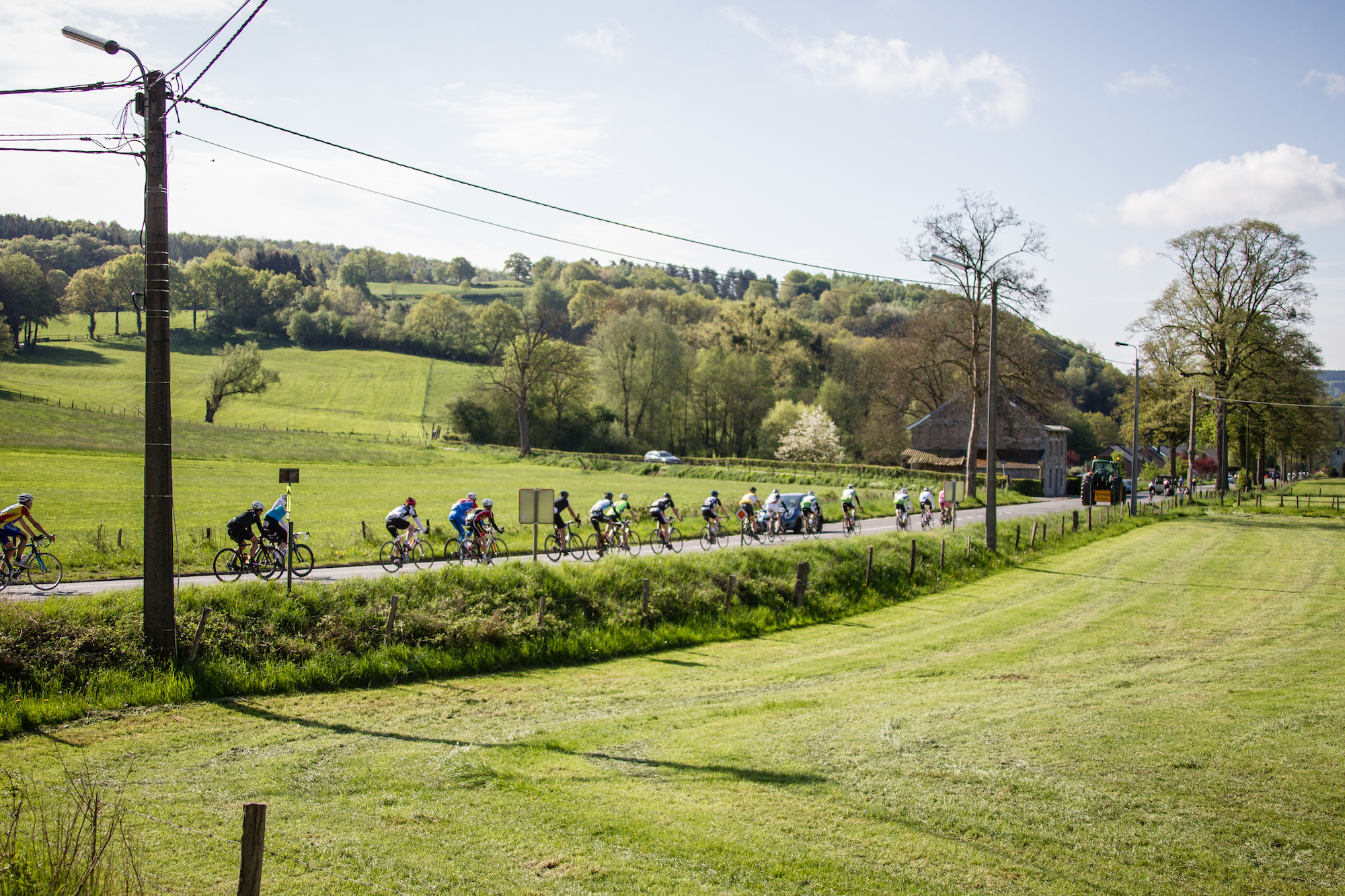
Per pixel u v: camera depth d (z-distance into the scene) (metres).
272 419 94.31
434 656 14.72
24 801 7.96
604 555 26.12
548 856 7.09
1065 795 8.34
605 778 9.09
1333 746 9.69
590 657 16.34
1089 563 29.73
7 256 113.00
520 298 190.88
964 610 21.50
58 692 11.70
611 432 91.19
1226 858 7.00
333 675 13.55
